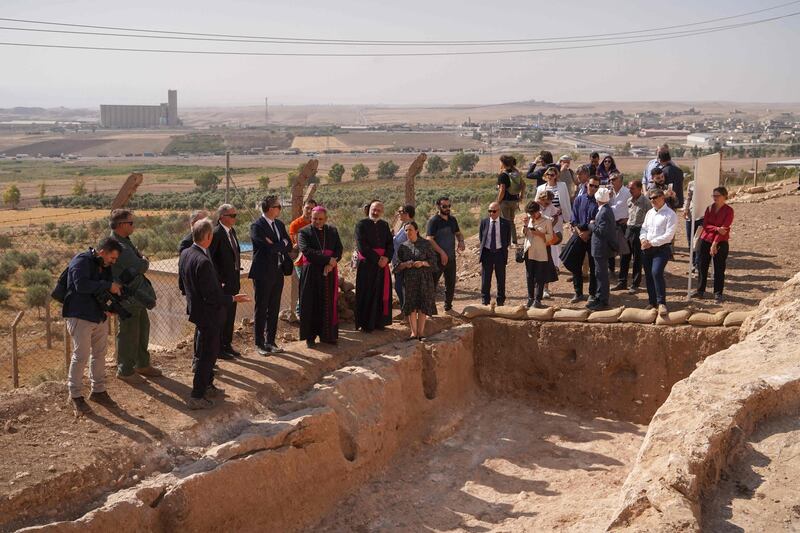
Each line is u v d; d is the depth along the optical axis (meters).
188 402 8.74
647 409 11.52
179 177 114.88
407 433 10.70
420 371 11.31
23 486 6.65
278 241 10.48
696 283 13.70
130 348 9.08
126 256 8.81
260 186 81.31
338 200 49.59
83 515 6.59
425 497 9.41
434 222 12.47
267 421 8.70
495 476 9.98
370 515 8.87
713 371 8.63
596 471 9.99
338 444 9.14
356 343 11.33
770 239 16.64
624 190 13.80
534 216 12.50
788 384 7.61
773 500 6.35
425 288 11.38
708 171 12.66
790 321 9.48
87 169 145.75
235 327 14.00
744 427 7.17
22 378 15.39
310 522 8.53
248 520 7.76
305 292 10.90
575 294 13.11
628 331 11.66
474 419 11.67
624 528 6.26
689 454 6.61
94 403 8.44
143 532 6.80
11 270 28.03
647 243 11.67
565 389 12.09
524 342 12.34
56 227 44.25
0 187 106.06
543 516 8.72
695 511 6.09
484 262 12.84
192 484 7.19
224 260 9.85
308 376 10.08
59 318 21.30
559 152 148.62
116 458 7.45
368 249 11.62
